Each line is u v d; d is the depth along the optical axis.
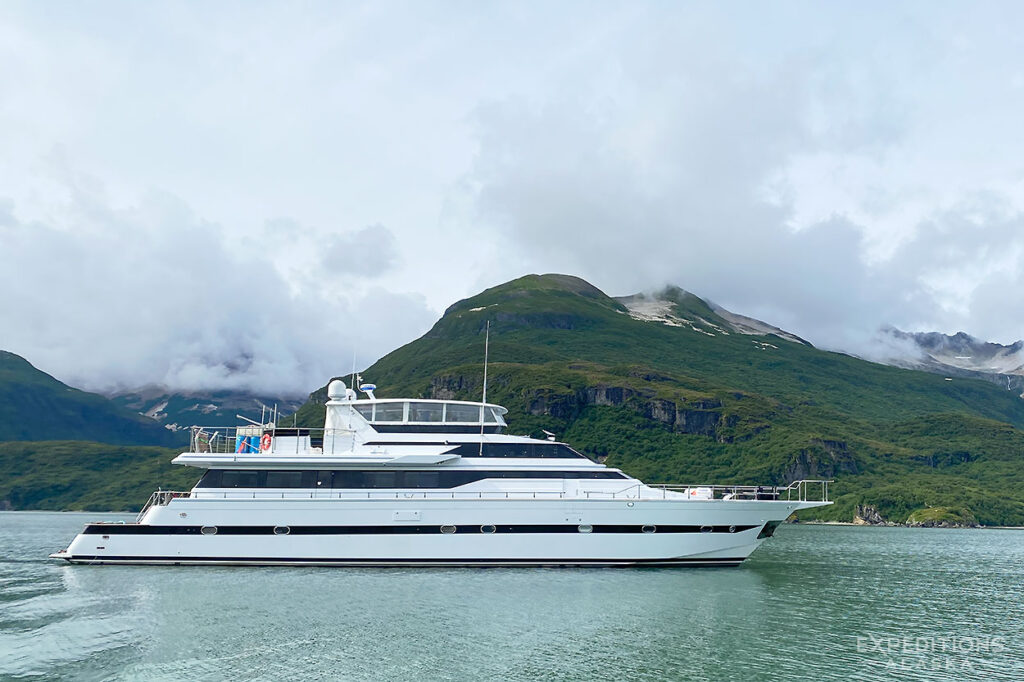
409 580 40.50
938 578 57.31
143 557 43.75
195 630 30.86
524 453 45.72
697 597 38.72
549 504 43.66
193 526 43.66
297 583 39.62
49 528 118.12
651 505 44.25
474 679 25.52
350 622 32.22
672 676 26.30
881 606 41.47
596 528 43.91
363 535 43.06
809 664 28.28
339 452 46.00
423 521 43.16
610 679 25.86
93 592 37.66
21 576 44.72
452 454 45.12
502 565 43.41
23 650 28.19
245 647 28.59
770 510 45.16
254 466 44.28
